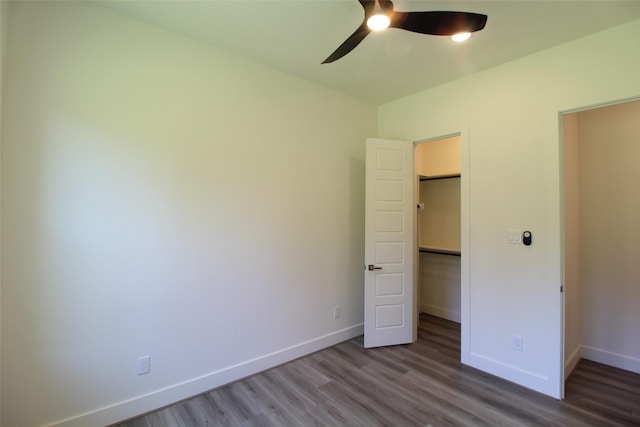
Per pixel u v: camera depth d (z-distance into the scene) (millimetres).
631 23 2184
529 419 2205
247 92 2787
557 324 2463
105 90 2105
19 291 1844
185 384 2438
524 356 2635
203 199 2533
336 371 2893
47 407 1928
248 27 2324
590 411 2301
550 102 2531
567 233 2879
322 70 3002
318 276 3346
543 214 2553
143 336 2260
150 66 2281
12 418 1831
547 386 2498
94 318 2076
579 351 3152
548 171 2529
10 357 1823
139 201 2238
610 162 3047
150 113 2281
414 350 3365
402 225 3553
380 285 3459
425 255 4723
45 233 1915
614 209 3021
